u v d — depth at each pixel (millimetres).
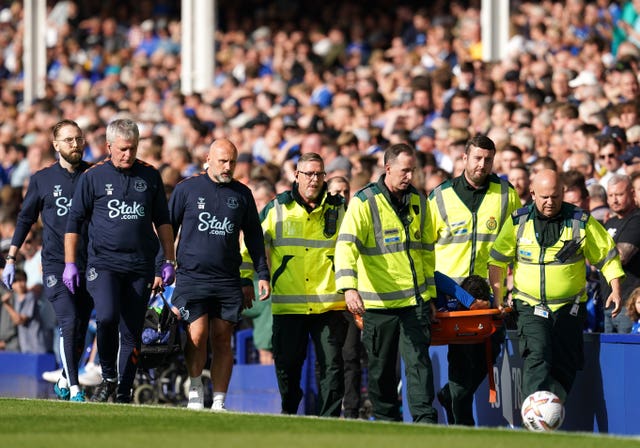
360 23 87688
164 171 48156
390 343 34000
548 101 54438
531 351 33312
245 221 35594
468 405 35688
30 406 31109
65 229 37375
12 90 88688
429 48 72312
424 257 34062
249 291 36625
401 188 33375
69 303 37188
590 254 33562
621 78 51219
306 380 43031
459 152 46875
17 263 54688
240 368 49156
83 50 92062
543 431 26891
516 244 33875
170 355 39469
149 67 84812
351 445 24031
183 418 28359
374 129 52469
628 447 24234
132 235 35375
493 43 64062
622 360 33344
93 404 31766
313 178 35812
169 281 35500
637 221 37125
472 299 33750
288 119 61062
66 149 37312
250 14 97188
